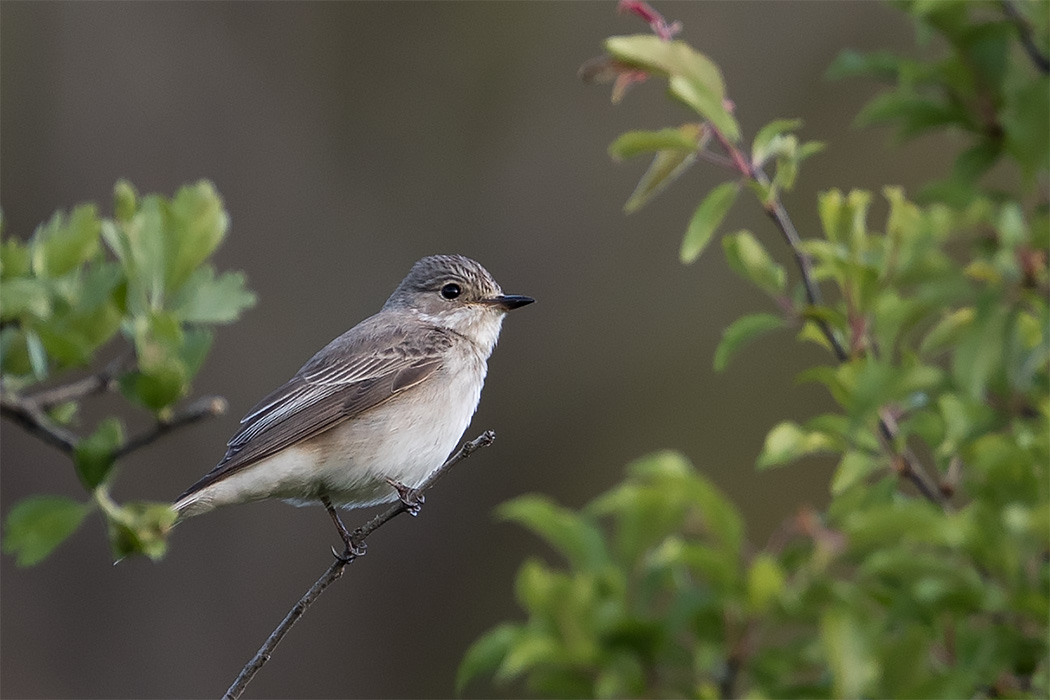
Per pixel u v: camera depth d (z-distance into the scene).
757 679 6.20
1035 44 7.93
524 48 18.31
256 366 17.06
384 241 17.73
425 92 18.27
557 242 17.73
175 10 18.05
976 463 6.48
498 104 18.20
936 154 16.91
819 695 6.07
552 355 17.50
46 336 5.92
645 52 7.03
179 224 6.29
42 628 16.31
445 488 17.38
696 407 17.08
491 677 16.72
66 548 16.59
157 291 6.23
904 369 6.50
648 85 17.91
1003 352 6.99
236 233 17.50
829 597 5.91
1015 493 6.40
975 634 6.23
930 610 6.09
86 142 17.41
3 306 6.02
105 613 16.56
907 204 7.17
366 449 9.19
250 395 16.94
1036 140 7.40
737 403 17.03
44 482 16.38
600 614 6.18
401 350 9.57
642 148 7.19
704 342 17.20
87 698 16.17
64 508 5.81
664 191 17.77
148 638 16.59
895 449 6.96
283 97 18.12
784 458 6.89
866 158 17.14
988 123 8.17
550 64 18.25
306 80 18.23
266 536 17.17
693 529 6.49
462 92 18.25
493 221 17.84
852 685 5.57
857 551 6.24
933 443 7.05
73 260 6.35
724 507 6.09
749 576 5.89
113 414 16.44
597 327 17.52
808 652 6.20
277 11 18.33
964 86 8.15
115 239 6.16
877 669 5.81
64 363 6.09
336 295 17.55
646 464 6.28
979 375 6.71
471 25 18.39
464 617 16.97
